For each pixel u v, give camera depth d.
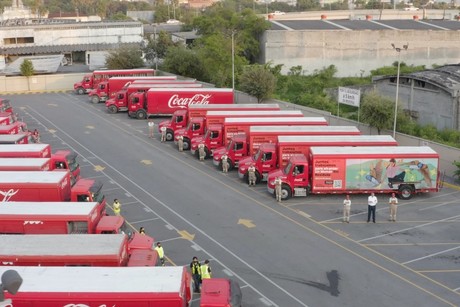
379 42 88.81
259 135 42.44
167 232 31.56
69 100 77.06
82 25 112.44
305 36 87.31
